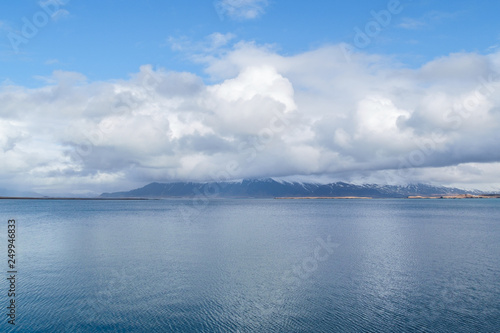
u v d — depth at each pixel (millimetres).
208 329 26281
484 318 27891
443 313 29031
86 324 27219
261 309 30297
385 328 26219
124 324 27203
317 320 27766
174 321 27797
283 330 26125
